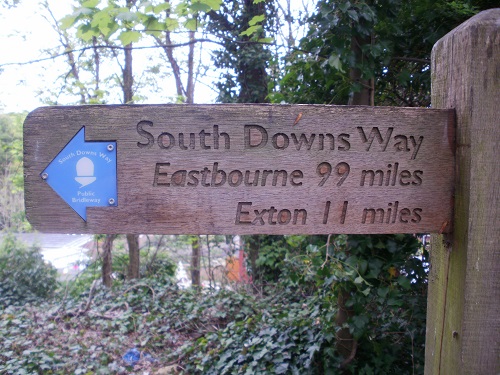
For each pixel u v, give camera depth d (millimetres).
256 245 7449
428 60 3014
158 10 2791
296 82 3416
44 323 5496
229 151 1338
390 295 2621
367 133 1362
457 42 1345
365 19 2633
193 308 5770
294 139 1349
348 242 2672
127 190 1324
